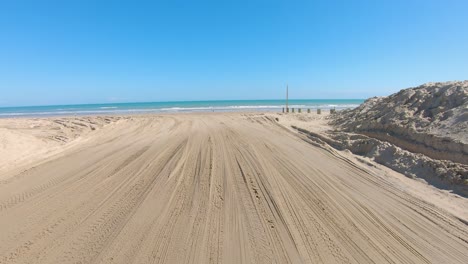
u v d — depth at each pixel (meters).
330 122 16.23
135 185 7.28
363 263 4.11
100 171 8.50
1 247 4.63
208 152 10.34
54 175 8.27
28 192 7.02
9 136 12.78
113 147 11.81
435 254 4.29
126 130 16.47
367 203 5.95
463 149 6.91
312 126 15.54
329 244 4.58
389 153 8.55
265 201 6.17
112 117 22.89
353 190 6.62
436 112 9.15
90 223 5.35
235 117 22.03
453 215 5.32
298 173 7.86
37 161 9.91
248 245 4.58
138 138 13.78
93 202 6.31
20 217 5.68
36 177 8.16
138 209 5.90
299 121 18.97
